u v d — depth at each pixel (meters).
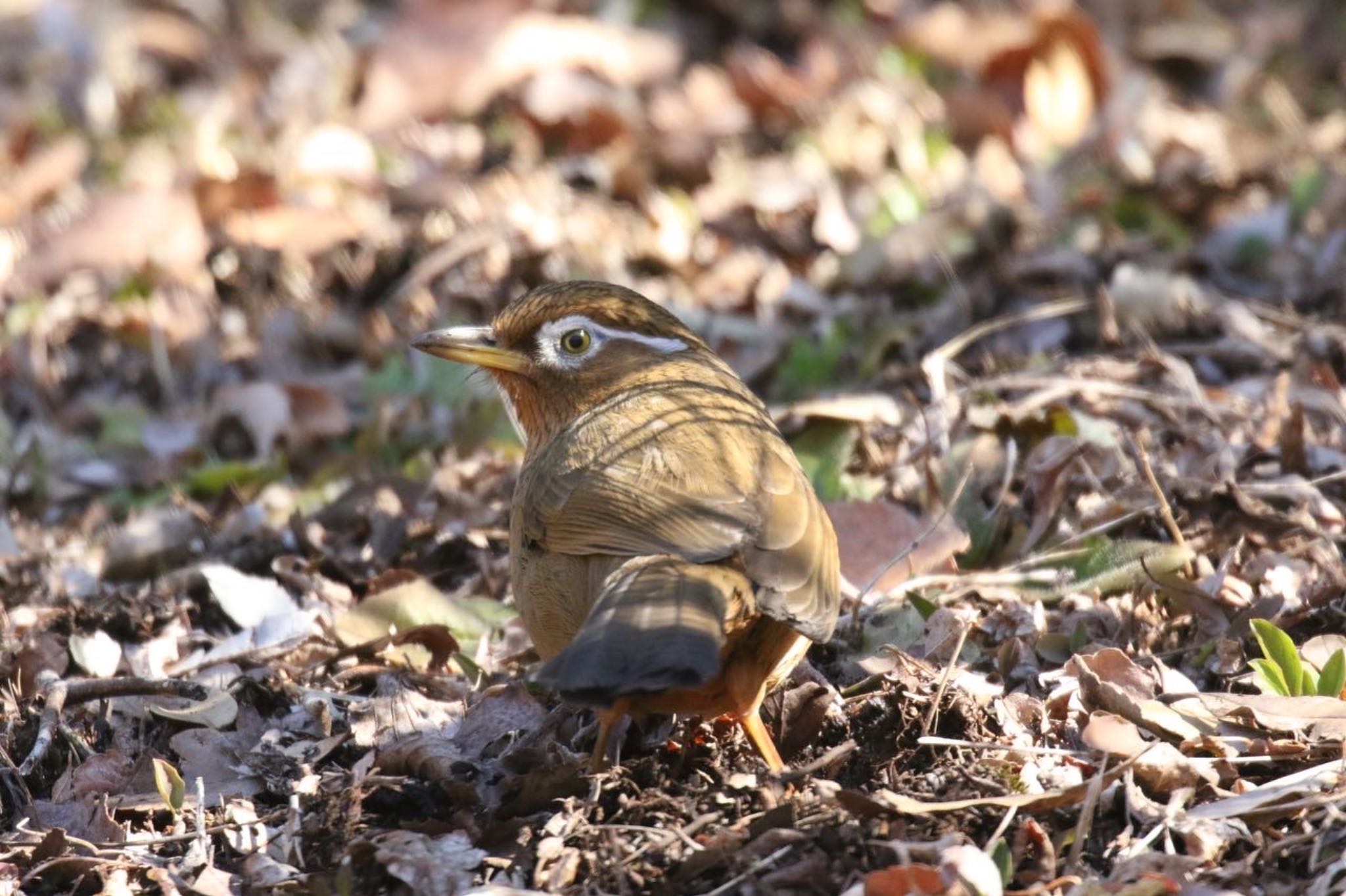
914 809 7.45
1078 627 9.27
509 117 17.08
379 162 16.59
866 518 10.25
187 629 10.54
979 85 17.28
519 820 7.83
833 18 19.27
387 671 9.57
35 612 10.57
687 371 9.16
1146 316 13.18
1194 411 11.65
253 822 8.15
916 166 16.16
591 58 17.50
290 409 13.45
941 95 17.66
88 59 18.38
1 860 7.99
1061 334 13.27
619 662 6.86
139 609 10.76
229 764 8.74
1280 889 7.09
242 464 12.90
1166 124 16.94
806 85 17.28
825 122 16.92
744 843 7.39
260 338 14.59
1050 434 11.16
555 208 15.44
